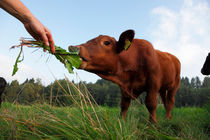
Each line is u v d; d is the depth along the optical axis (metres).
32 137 1.89
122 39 3.53
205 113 4.36
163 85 4.59
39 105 2.98
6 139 1.99
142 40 4.16
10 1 1.76
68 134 1.86
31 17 1.91
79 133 2.01
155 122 3.48
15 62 1.95
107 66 3.61
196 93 55.66
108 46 3.56
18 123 2.08
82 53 3.19
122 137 1.97
